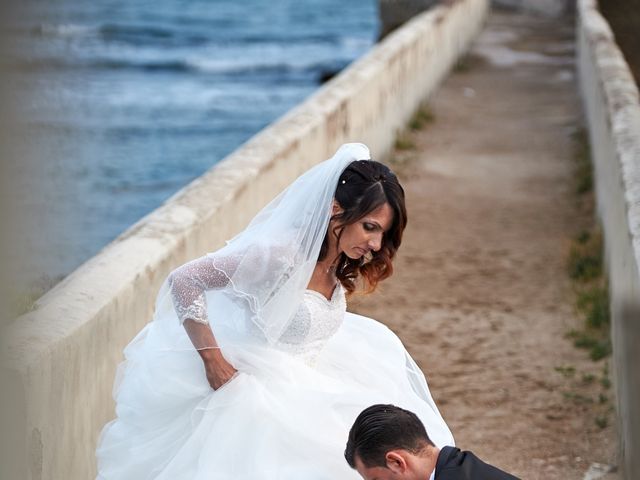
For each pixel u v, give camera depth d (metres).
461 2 24.20
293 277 3.65
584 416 6.01
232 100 44.34
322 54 62.78
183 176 28.30
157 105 41.66
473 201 11.76
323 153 9.55
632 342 4.77
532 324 7.73
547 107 18.39
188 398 3.75
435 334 7.52
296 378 3.77
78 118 35.62
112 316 4.24
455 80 21.47
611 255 7.58
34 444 3.22
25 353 3.29
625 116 8.66
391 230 3.72
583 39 18.41
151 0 91.12
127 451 3.79
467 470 3.12
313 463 3.53
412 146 14.63
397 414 3.34
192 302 3.65
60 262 14.11
